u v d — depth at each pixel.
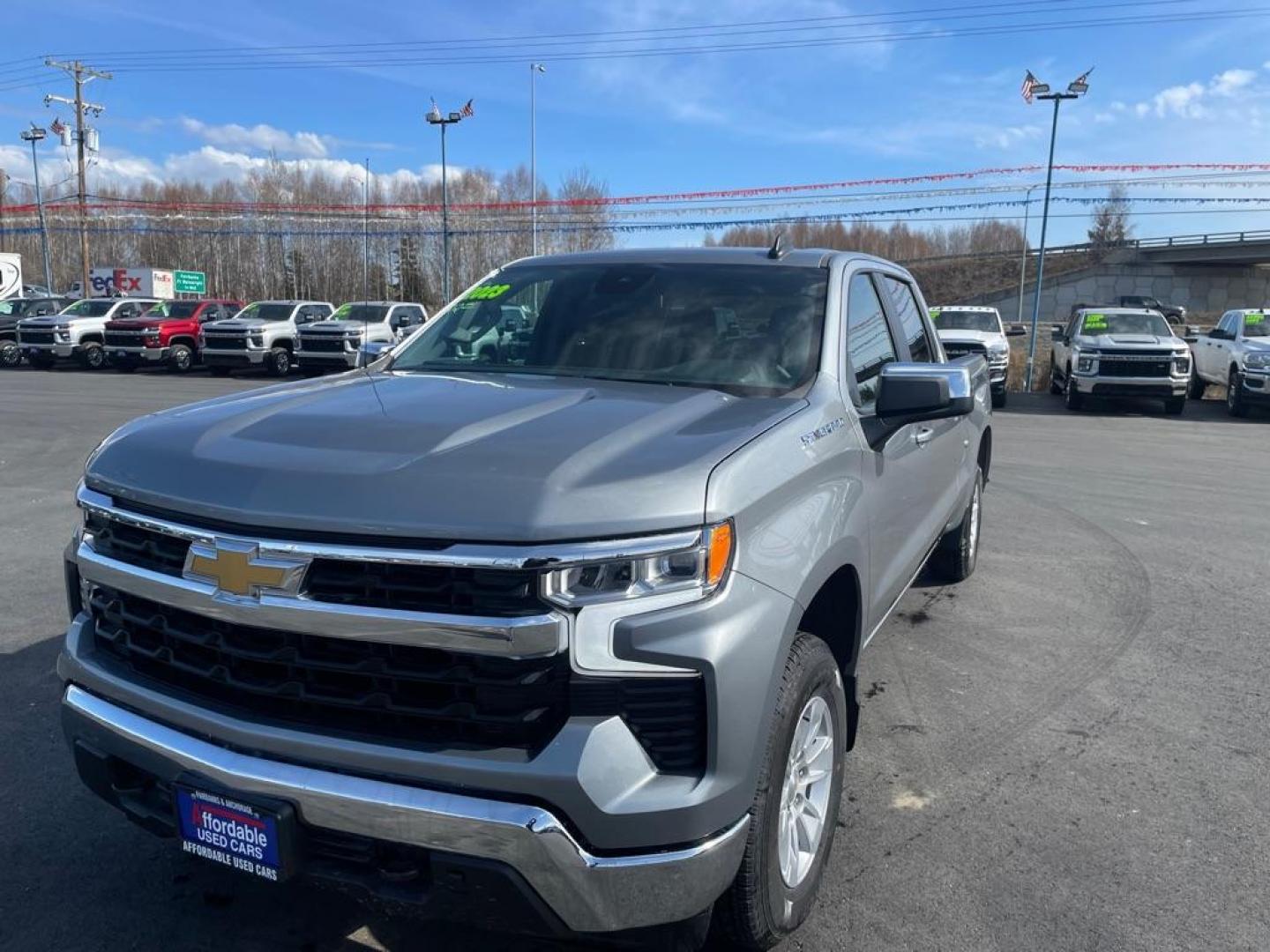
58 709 4.38
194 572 2.36
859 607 3.14
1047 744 4.18
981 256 65.50
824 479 2.87
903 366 3.23
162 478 2.48
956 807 3.66
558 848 2.09
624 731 2.16
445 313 4.16
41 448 12.08
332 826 2.21
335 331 23.56
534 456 2.33
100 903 3.03
